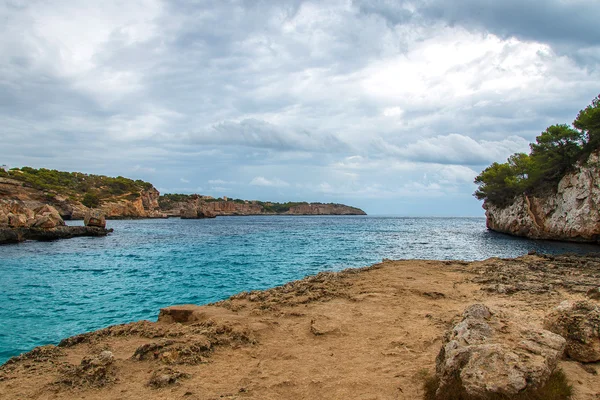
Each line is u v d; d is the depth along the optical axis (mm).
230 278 21844
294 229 86000
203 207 181500
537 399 4215
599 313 6082
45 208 62969
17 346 10828
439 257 32656
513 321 5680
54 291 18328
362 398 5098
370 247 41500
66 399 5227
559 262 21391
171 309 9898
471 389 4344
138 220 149500
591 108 47938
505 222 69312
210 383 5668
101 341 7883
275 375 5945
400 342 7312
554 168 54625
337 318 9172
